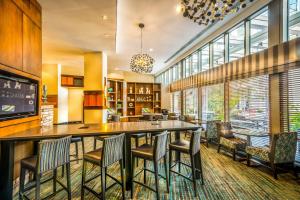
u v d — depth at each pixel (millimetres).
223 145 4648
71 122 10609
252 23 4281
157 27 4906
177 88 8539
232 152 4453
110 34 4629
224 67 5012
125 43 6270
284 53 3264
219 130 4754
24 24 2801
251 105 4320
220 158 4336
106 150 2281
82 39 5004
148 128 2922
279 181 3117
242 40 4617
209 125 5285
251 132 3879
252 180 3156
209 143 5652
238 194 2691
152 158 2455
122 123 3607
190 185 2959
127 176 2799
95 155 2408
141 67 5102
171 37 5703
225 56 5195
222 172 3500
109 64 9680
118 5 3793
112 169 3613
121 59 8484
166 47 6812
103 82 6258
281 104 3512
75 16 3684
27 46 2895
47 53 6445
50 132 2564
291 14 3424
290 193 2719
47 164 2131
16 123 2602
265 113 3930
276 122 3604
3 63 2305
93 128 2938
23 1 2770
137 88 9188
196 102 7152
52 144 2168
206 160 4195
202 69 6641
